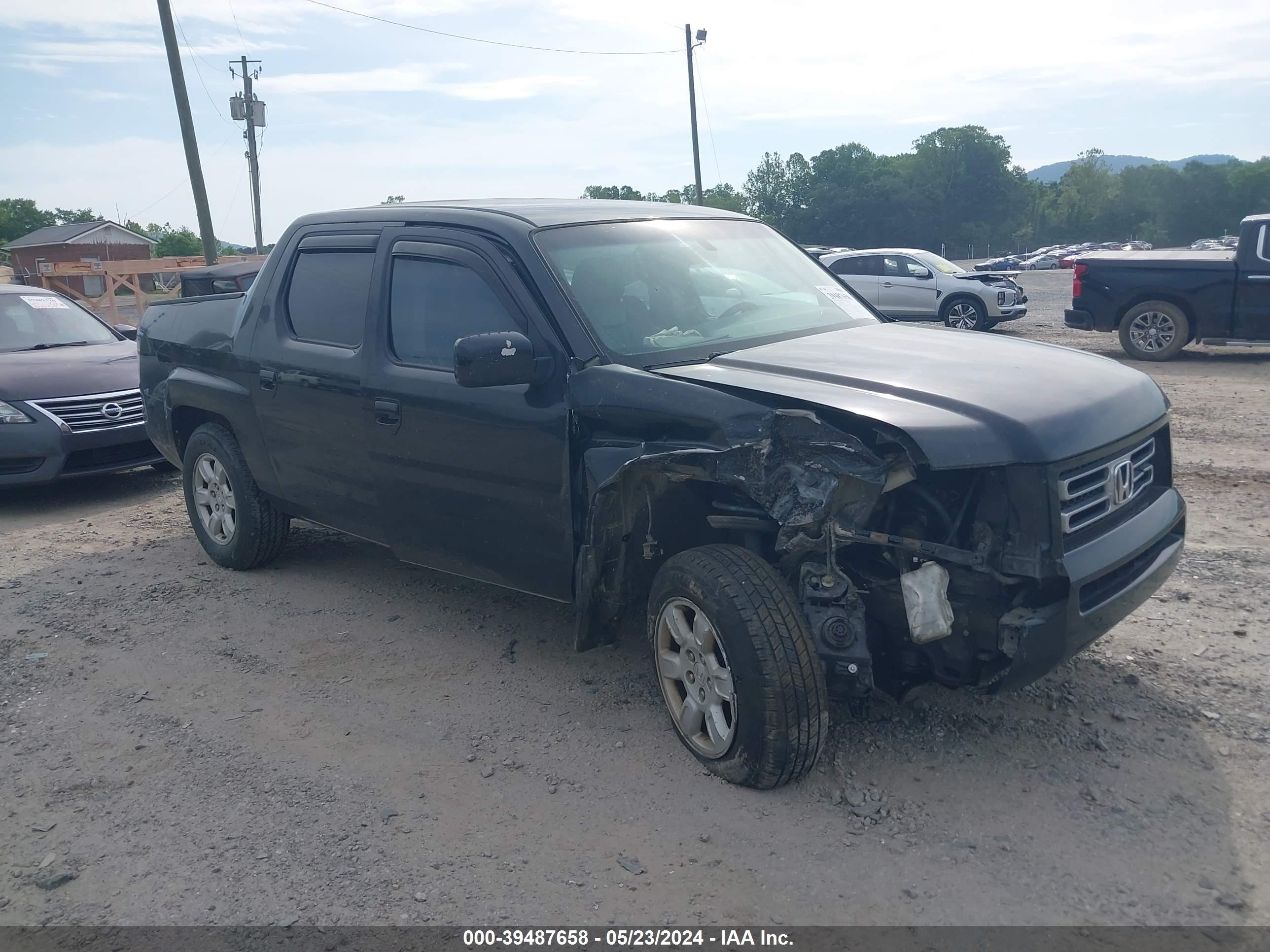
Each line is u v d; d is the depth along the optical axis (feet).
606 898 9.91
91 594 19.07
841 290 16.55
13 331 29.89
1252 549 18.47
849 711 13.00
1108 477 11.34
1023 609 10.56
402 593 18.39
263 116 143.13
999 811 10.94
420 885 10.23
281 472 17.72
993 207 434.71
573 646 15.74
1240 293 42.29
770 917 9.53
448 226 14.83
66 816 11.80
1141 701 13.12
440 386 14.12
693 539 13.19
